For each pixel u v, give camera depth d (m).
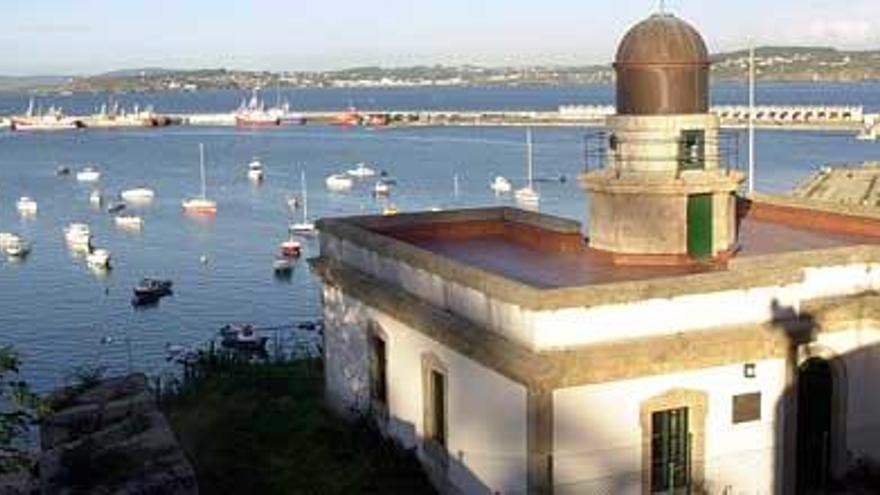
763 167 155.00
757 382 21.75
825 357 22.83
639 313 20.66
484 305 21.66
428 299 24.11
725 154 27.95
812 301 22.80
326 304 30.17
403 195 141.00
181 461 26.84
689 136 26.31
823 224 29.31
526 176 156.88
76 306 82.44
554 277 24.08
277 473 26.06
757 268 22.14
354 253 28.16
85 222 123.56
